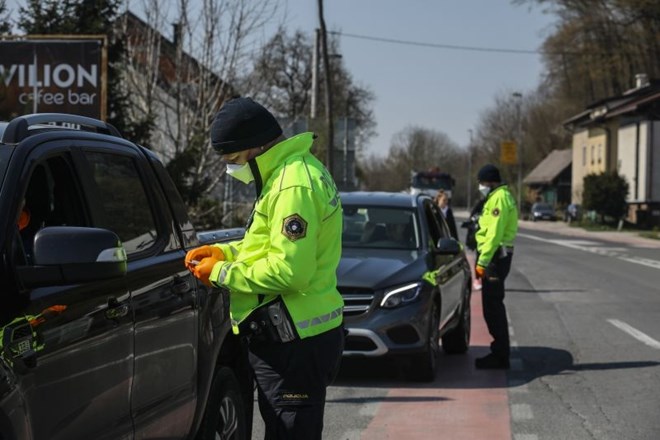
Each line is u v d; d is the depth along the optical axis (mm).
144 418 3678
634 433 6336
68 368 3078
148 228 4184
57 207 3732
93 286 3326
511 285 17922
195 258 3684
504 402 7312
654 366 8930
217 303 4586
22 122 3514
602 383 8094
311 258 3508
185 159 13719
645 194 52688
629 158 55500
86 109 12172
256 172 3645
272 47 16750
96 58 12180
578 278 19672
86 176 3742
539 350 9922
